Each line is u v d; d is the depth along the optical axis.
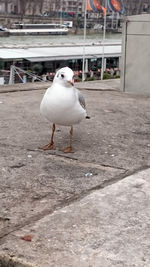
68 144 1.47
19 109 1.93
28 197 1.05
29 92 2.39
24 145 1.44
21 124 1.68
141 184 1.14
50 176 1.18
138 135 1.61
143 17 2.41
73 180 1.16
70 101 1.29
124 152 1.41
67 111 1.30
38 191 1.08
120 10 8.12
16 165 1.25
